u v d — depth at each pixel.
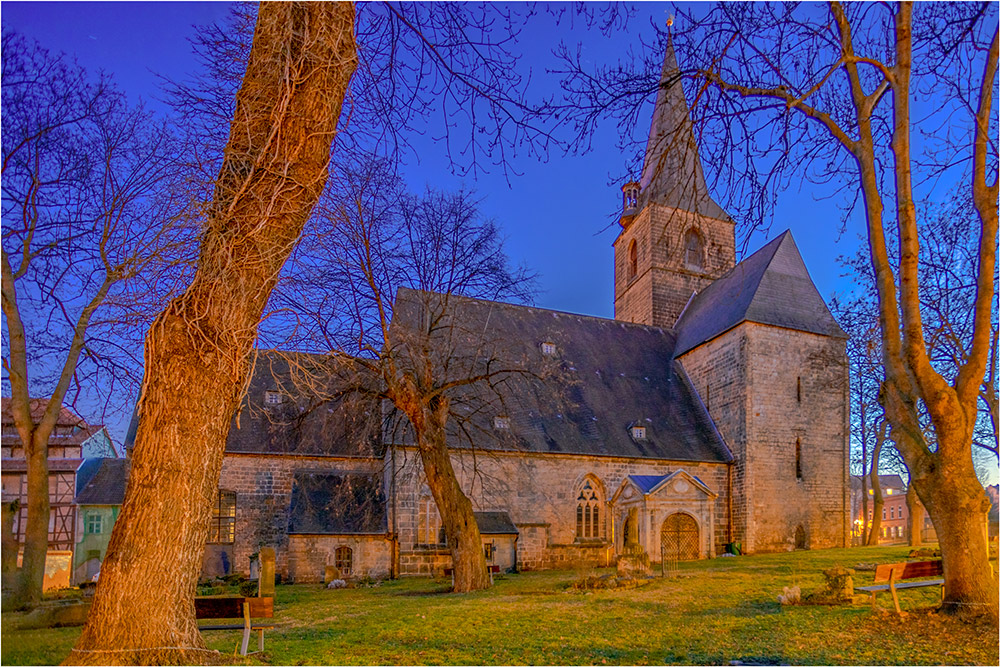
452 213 20.47
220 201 8.31
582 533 29.28
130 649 7.06
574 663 9.06
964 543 10.38
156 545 7.35
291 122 8.29
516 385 31.30
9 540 15.13
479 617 13.37
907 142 10.66
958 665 8.19
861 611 11.75
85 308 15.34
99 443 39.69
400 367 20.09
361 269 18.45
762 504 30.86
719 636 10.40
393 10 9.06
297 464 27.88
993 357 13.88
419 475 27.03
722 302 36.12
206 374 7.76
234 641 11.32
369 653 9.91
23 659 9.35
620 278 46.09
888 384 11.20
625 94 9.94
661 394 35.03
